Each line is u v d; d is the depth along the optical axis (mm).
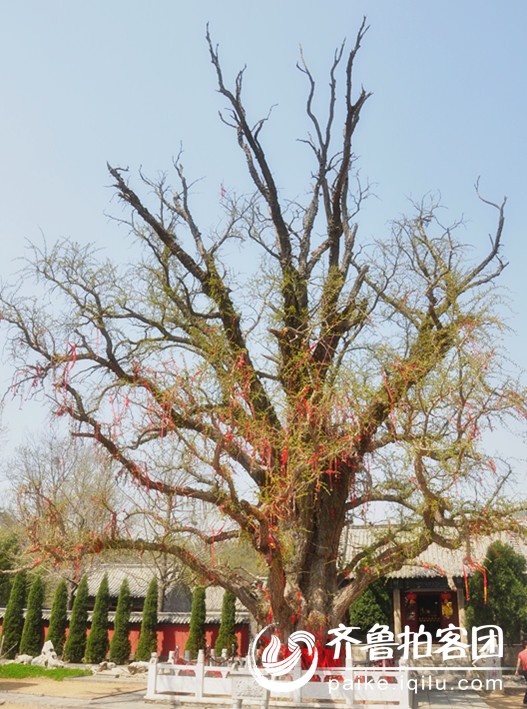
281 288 19625
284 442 15805
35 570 34219
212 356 17062
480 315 16609
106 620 35281
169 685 19125
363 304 20266
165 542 17594
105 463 17469
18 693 22484
